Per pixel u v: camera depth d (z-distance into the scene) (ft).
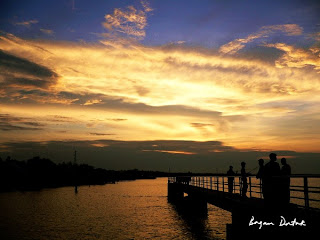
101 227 98.53
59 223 107.14
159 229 94.58
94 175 574.56
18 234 88.33
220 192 84.69
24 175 391.24
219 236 84.07
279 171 41.57
